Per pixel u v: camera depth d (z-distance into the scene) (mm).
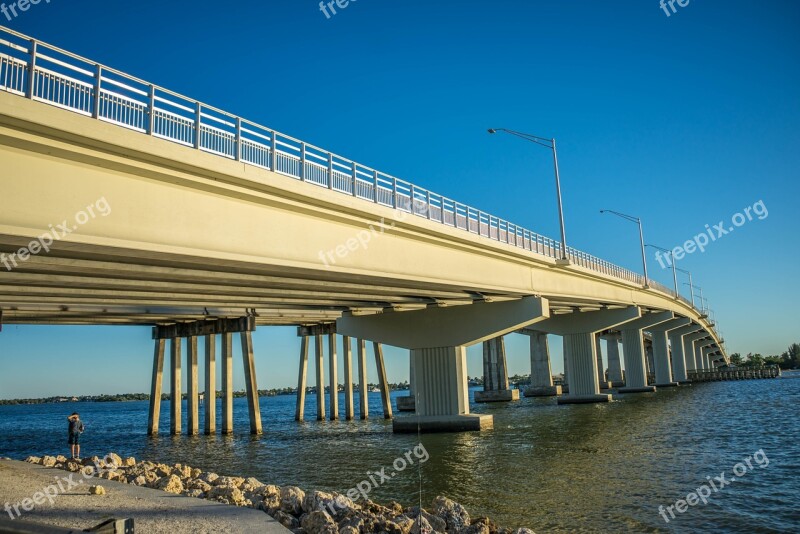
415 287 33562
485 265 37094
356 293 34094
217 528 11531
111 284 24641
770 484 21375
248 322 49875
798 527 16234
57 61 14719
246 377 50188
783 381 122938
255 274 25234
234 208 19719
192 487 17453
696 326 133000
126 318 47375
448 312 43750
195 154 17500
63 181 15062
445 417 42312
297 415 66000
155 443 46312
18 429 75562
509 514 17625
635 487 21094
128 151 15922
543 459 27984
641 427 41281
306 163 22266
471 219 34656
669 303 93625
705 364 199750
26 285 25188
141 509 13336
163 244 17234
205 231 18594
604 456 28375
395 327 44938
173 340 53688
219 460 33250
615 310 72125
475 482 22766
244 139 19656
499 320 42469
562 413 57906
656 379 112125
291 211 22062
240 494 15547
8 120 13586
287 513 14164
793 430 36750
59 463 23984
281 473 27062
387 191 27078
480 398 96625
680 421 44688
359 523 13117
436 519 14422
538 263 43406
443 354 43688
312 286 29109
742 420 43906
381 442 38250
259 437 46594
